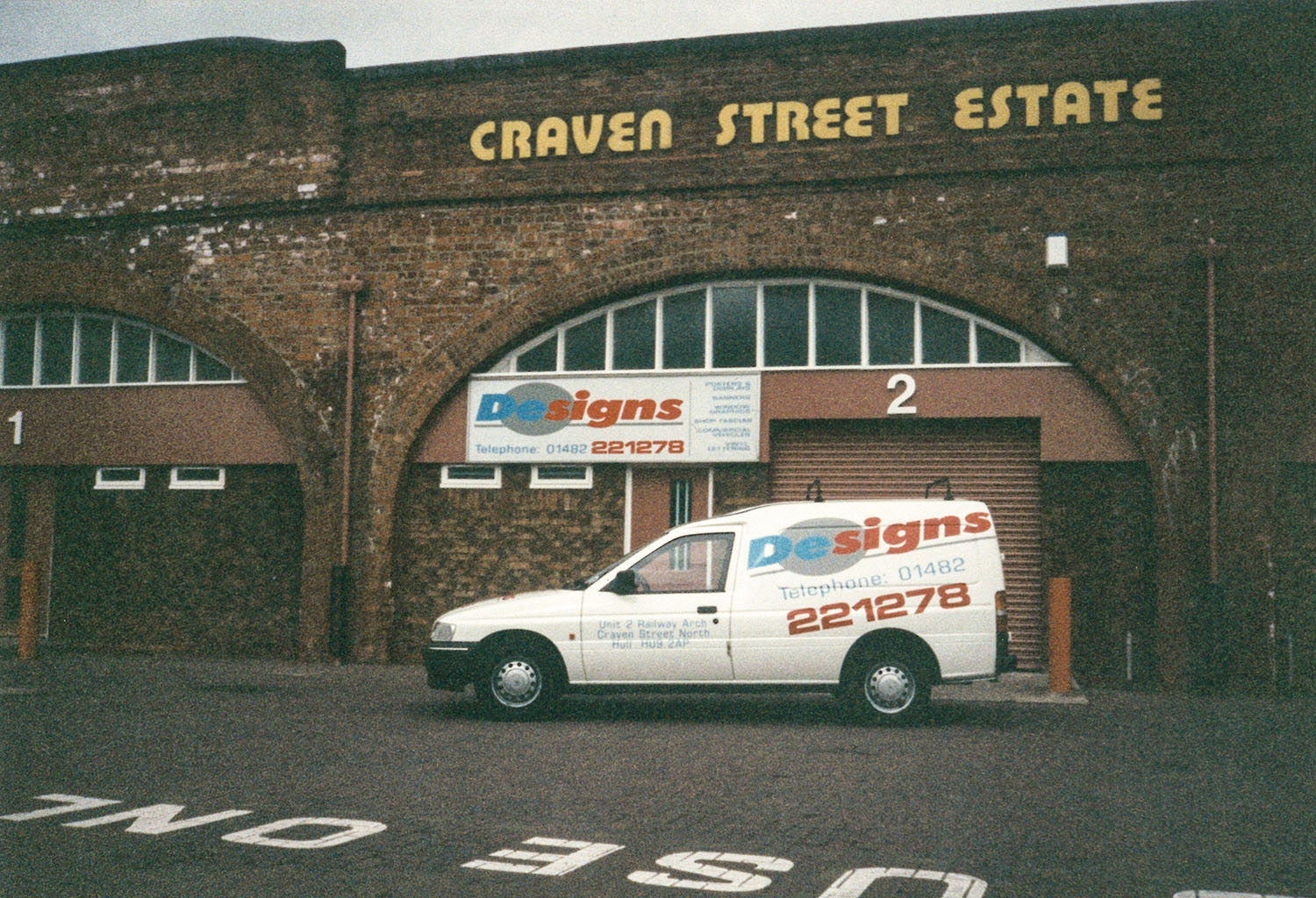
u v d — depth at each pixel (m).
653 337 15.25
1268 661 13.17
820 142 14.69
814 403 14.66
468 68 15.73
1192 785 7.56
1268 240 13.55
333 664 15.31
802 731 9.91
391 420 15.66
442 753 8.58
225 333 16.41
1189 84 13.80
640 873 5.32
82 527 17.11
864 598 10.44
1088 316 13.93
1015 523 14.33
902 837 6.07
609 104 15.30
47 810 6.57
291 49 16.33
